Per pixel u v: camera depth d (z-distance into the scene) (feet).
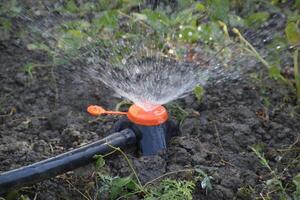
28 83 9.23
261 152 8.00
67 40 9.40
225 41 9.63
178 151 7.66
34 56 9.89
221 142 8.09
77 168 7.16
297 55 9.34
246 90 9.27
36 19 10.54
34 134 8.18
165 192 6.86
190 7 10.21
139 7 10.74
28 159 7.50
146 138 7.58
